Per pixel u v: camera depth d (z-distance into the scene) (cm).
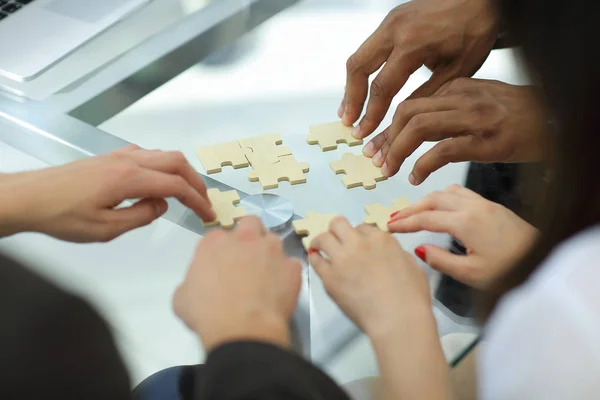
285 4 133
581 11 74
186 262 102
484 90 113
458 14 118
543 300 81
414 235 103
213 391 80
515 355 82
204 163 112
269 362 82
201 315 89
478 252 99
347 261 96
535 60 77
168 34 129
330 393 82
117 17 130
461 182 111
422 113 112
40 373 53
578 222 80
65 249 102
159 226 105
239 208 107
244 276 92
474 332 95
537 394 80
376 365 91
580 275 80
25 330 52
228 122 118
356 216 108
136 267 101
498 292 87
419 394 88
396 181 112
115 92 121
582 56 75
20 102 120
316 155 115
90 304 56
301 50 127
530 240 94
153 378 93
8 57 125
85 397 55
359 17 132
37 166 113
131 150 106
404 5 120
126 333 96
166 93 122
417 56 117
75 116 118
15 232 101
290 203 108
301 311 97
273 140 115
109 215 101
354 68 118
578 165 77
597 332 79
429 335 91
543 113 79
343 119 118
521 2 76
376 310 92
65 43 127
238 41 128
